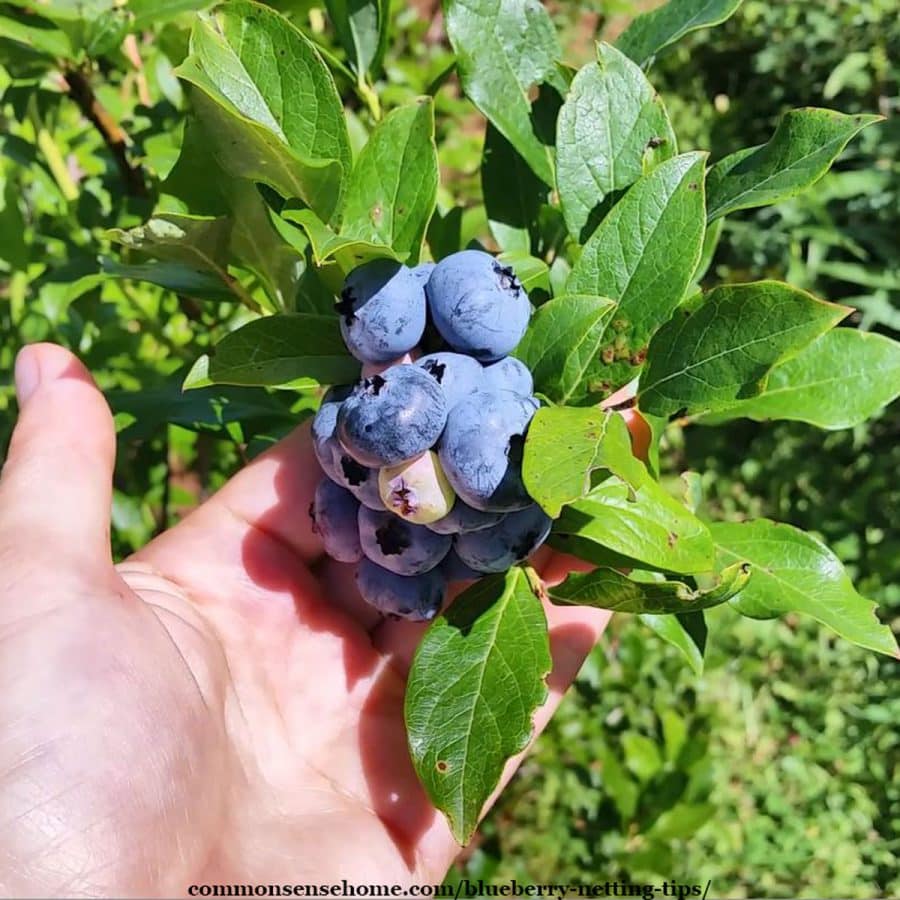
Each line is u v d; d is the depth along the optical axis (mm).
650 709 486
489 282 148
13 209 262
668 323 161
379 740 231
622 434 138
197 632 215
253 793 211
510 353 161
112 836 169
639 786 438
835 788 494
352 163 166
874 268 601
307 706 232
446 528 152
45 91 263
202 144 179
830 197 613
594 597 165
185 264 188
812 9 696
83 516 194
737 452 612
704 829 472
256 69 159
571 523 163
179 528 238
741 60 749
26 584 183
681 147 705
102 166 306
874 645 173
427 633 170
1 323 309
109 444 205
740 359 156
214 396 237
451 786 157
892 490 578
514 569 176
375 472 155
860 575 555
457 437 142
